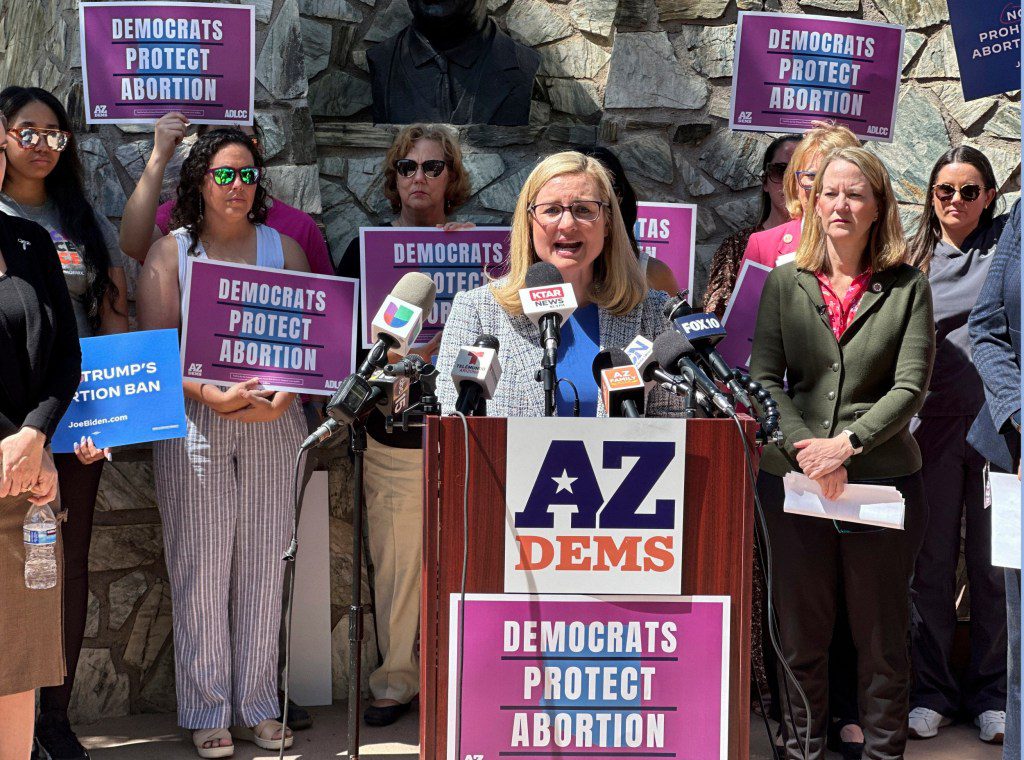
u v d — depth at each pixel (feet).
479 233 13.83
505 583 7.69
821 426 11.34
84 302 13.02
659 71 16.55
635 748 7.77
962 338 13.67
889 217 11.35
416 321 8.61
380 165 16.60
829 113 14.90
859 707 11.53
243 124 14.06
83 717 13.94
